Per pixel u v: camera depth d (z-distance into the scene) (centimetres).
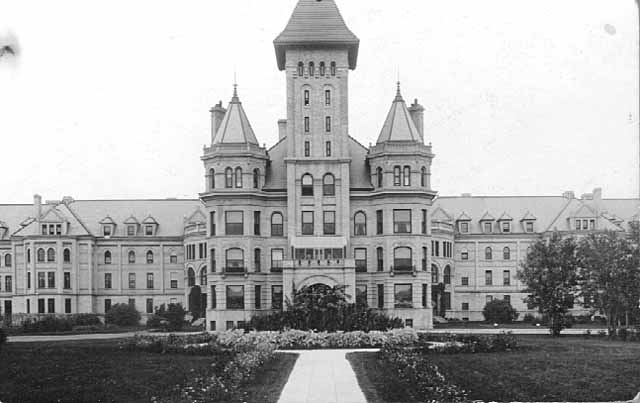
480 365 4059
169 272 12506
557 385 3394
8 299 12469
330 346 5297
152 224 12588
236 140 8631
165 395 3203
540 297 6812
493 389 3288
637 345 5425
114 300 12362
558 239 6988
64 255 12081
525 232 12325
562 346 5309
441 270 11675
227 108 9031
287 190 8619
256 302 8569
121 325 10562
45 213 12112
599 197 12438
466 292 12281
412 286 8481
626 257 6625
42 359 4566
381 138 8831
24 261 12131
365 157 9000
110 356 4706
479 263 12344
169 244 12538
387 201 8562
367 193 8688
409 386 3300
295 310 6188
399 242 8519
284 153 9069
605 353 4719
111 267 12431
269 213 8719
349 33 8638
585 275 6800
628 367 3975
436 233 11562
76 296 12094
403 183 8606
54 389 3384
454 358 4412
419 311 8462
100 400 3123
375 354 4678
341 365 4116
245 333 5934
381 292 8594
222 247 8538
